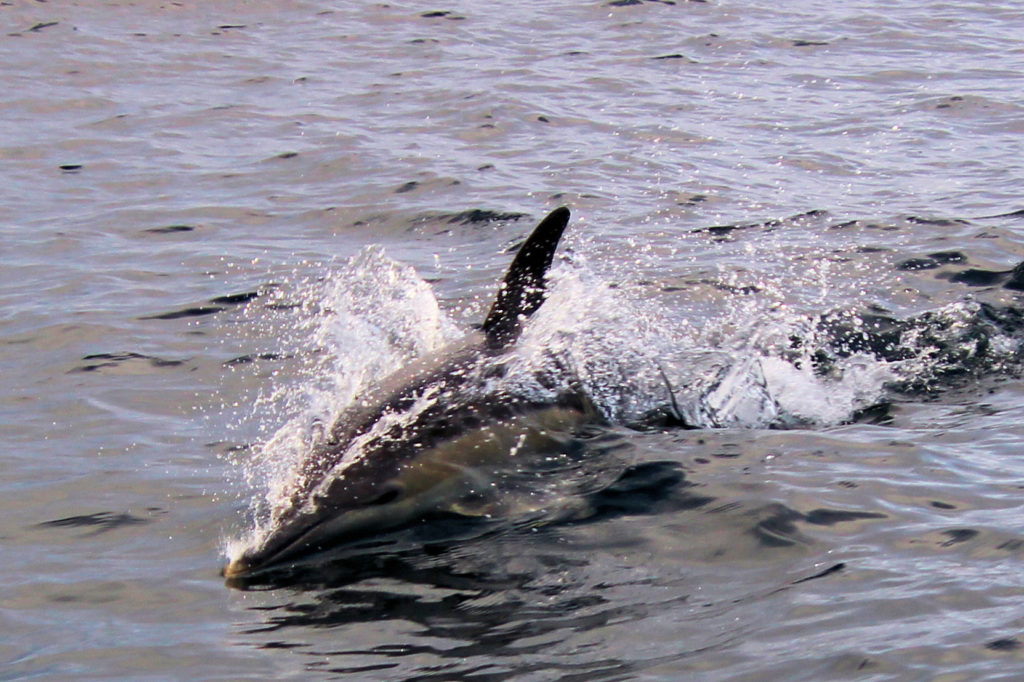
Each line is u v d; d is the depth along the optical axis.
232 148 60.72
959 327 34.75
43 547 23.38
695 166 55.81
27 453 27.91
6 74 75.50
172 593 21.41
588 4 96.69
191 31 88.38
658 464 25.70
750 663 18.11
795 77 73.81
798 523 22.66
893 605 19.48
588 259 42.44
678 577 21.03
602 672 18.12
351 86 73.31
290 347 34.88
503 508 23.83
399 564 21.94
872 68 75.62
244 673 18.75
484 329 29.11
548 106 67.38
